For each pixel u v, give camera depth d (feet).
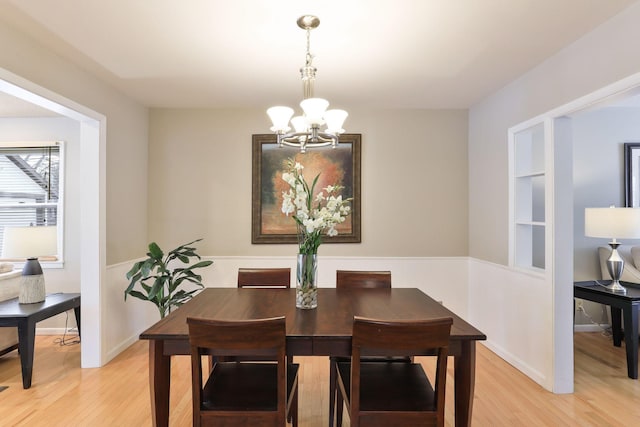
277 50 8.51
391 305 6.93
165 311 11.93
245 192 13.10
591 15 6.99
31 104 11.66
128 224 11.75
